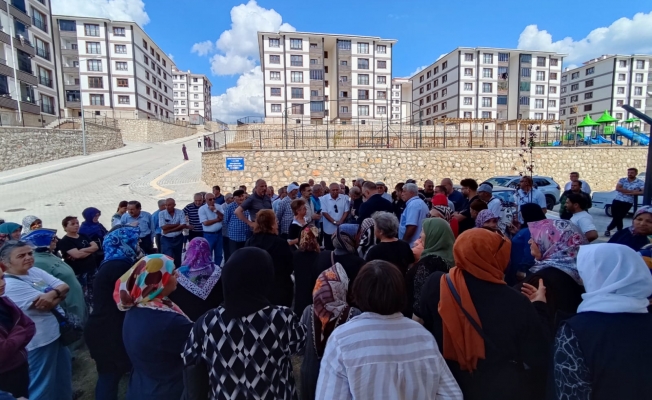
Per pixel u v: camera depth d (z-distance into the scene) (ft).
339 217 23.12
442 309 6.35
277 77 187.52
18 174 62.49
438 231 9.71
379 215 10.83
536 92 200.95
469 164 64.13
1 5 99.86
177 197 51.21
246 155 56.65
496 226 12.29
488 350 5.94
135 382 7.09
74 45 178.50
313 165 58.90
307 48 188.96
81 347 13.67
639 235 10.96
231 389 5.74
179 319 7.01
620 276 5.25
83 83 178.09
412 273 9.06
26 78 107.96
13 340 7.10
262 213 12.90
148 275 6.99
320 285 7.39
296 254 12.53
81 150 92.68
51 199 48.34
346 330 5.03
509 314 6.00
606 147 67.82
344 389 4.75
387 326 4.99
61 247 14.29
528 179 20.79
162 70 226.58
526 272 11.89
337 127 93.71
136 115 184.03
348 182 60.18
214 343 5.83
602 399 4.90
